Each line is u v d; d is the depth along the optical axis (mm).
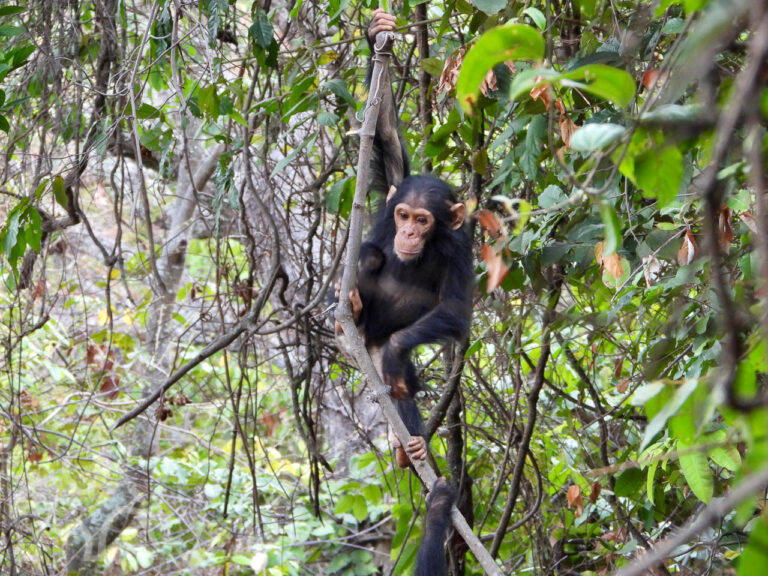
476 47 3154
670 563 7625
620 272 5801
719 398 2873
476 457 10523
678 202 5863
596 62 5977
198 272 16156
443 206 7020
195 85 8172
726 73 4398
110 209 16359
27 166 10266
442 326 6766
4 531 10086
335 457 13172
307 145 8141
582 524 9938
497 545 8305
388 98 7461
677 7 6094
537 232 6406
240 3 12312
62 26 8977
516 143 7094
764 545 2260
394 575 9188
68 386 14203
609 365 9352
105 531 12609
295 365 12609
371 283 7340
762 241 2371
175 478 13633
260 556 11664
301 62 8688
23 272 9805
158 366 13008
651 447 5664
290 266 10836
